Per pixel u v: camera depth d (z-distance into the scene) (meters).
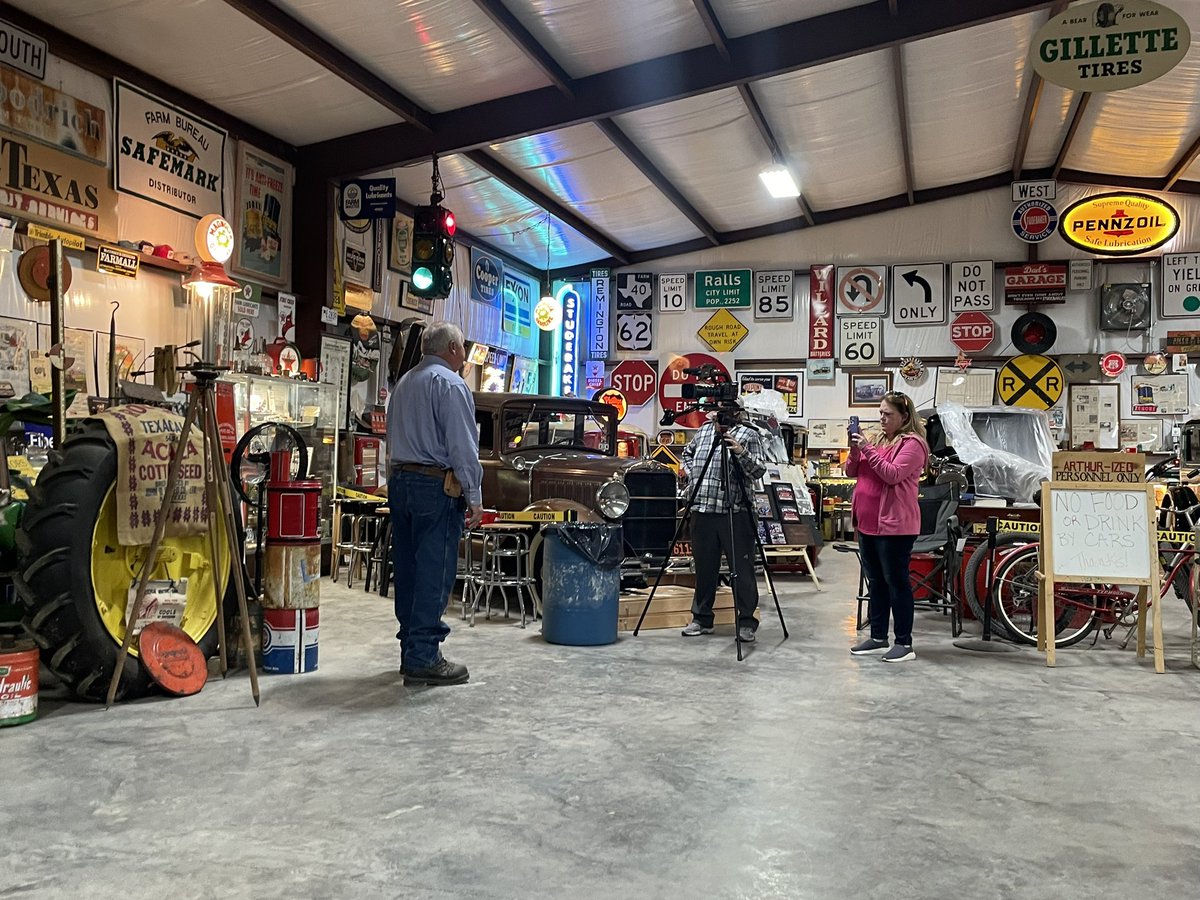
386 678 4.34
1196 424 9.44
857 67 9.82
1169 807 2.81
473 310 13.09
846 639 5.65
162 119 7.53
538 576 6.60
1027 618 6.25
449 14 7.14
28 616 3.64
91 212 6.85
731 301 15.25
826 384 14.96
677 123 10.44
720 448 5.53
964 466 6.62
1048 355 14.25
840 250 15.02
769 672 4.65
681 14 7.88
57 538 3.62
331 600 6.81
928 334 14.70
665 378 15.45
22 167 6.31
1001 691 4.34
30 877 2.20
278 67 7.48
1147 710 4.01
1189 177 13.78
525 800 2.77
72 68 6.73
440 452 4.20
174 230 7.68
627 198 12.63
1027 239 14.05
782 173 11.73
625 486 6.20
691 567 6.73
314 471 8.12
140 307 7.33
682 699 4.05
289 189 9.12
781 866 2.34
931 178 14.10
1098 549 5.05
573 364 15.49
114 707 3.75
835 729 3.62
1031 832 2.60
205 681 4.16
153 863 2.29
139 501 3.89
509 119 8.76
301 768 3.02
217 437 3.95
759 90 10.06
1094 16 7.02
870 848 2.47
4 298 6.16
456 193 11.25
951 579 6.01
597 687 4.24
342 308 9.58
